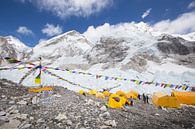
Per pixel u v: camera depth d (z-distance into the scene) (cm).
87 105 1432
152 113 1780
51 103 1358
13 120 1032
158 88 9425
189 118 1788
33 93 1570
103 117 1267
